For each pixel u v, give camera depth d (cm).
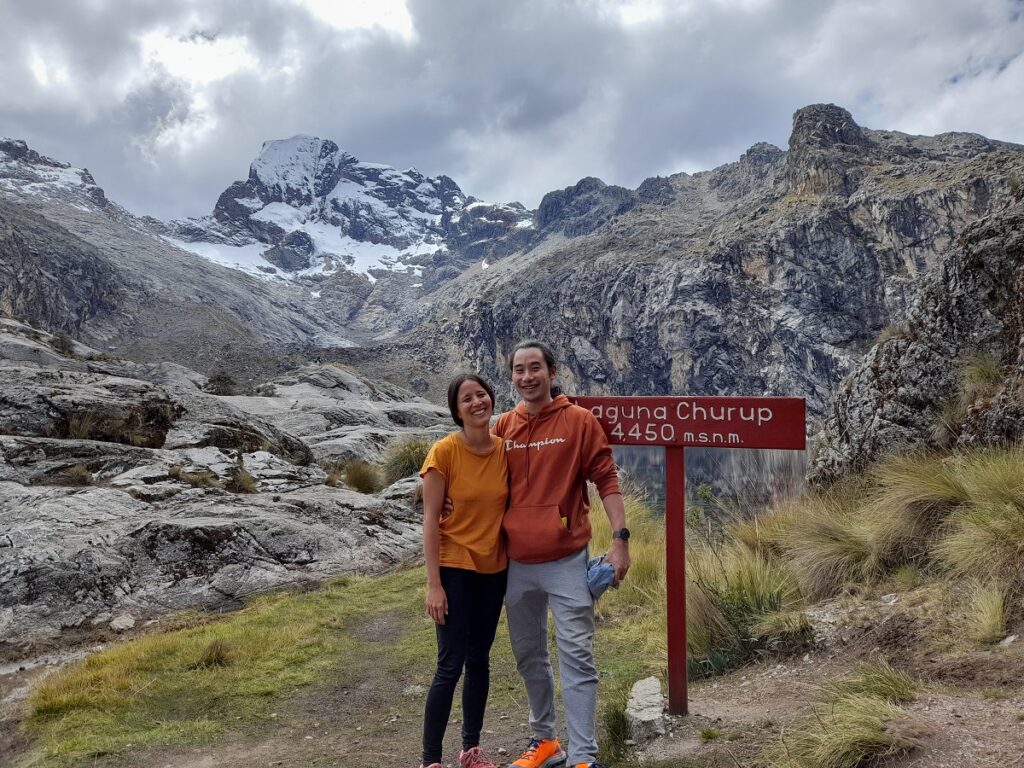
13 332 2666
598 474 337
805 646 461
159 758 414
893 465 660
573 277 19588
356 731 454
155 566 838
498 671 553
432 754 327
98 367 2530
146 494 1012
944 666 366
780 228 15700
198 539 884
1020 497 468
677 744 356
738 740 342
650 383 17062
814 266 14900
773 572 586
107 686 527
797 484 832
